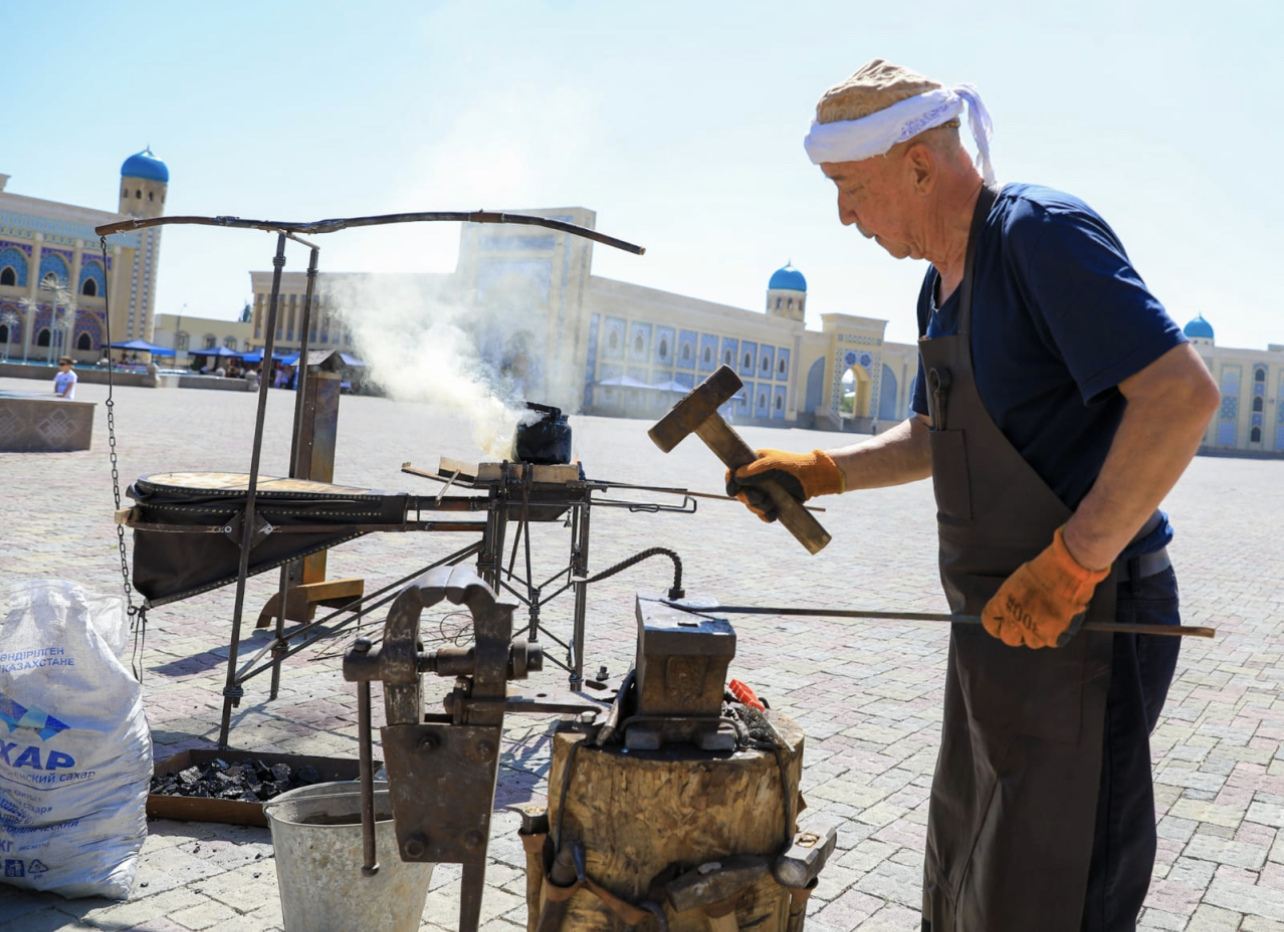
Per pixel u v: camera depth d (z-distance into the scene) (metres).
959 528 1.89
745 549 10.52
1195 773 4.38
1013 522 1.81
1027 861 1.80
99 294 57.00
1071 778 1.77
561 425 4.46
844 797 3.89
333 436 5.52
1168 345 1.55
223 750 3.66
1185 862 3.48
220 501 3.73
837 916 2.98
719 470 20.97
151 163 59.81
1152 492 1.56
